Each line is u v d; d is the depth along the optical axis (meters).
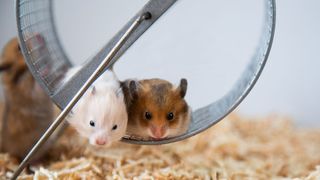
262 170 0.54
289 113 0.72
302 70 0.70
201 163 0.54
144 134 0.42
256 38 0.63
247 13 0.63
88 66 0.41
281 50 0.70
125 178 0.48
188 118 0.42
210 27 0.60
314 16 0.68
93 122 0.40
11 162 0.54
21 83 0.55
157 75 0.46
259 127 0.69
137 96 0.41
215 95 0.49
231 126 0.67
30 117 0.55
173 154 0.56
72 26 0.68
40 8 0.47
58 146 0.57
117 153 0.55
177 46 0.51
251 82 0.40
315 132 0.69
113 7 0.62
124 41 0.39
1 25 0.69
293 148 0.63
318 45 0.69
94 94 0.40
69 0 0.67
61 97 0.41
